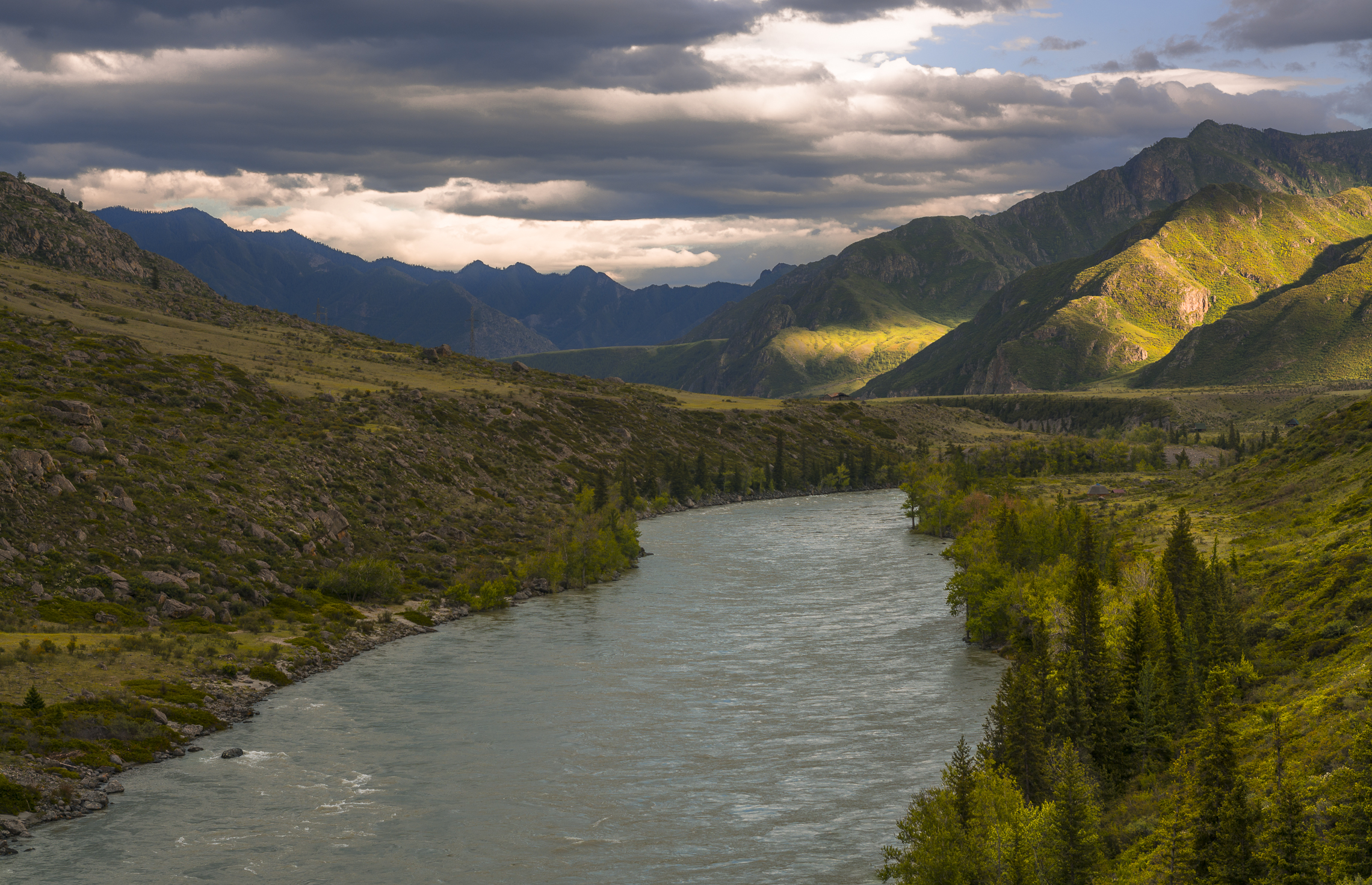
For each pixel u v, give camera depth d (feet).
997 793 160.15
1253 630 261.03
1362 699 179.73
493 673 330.13
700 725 275.18
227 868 185.16
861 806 216.54
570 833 204.13
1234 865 141.08
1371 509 343.05
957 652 353.51
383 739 261.65
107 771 226.38
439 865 188.96
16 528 354.54
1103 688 219.82
